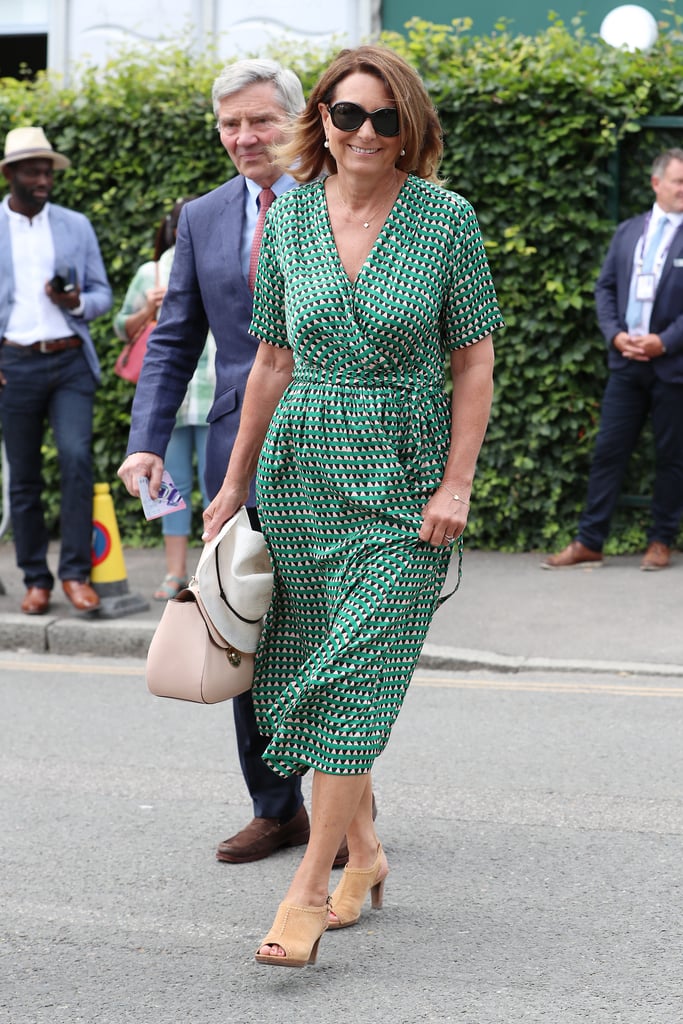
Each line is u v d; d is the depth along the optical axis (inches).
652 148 446.6
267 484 187.8
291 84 215.6
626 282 423.5
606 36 456.1
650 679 337.1
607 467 433.7
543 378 452.4
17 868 227.0
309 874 182.4
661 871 221.8
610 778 267.0
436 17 532.7
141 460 223.9
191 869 226.8
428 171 188.5
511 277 449.1
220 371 219.9
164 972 189.3
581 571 434.6
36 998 181.8
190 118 464.4
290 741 182.7
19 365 381.7
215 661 195.2
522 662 346.9
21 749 290.0
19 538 392.5
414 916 206.4
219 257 216.8
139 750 288.8
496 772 271.3
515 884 217.6
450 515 181.0
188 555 469.4
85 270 389.4
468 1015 173.8
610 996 178.5
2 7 584.7
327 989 182.5
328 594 187.6
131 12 560.7
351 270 181.3
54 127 476.4
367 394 181.0
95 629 376.8
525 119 435.2
